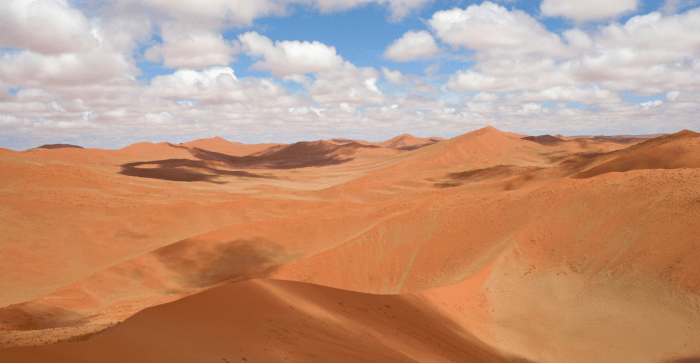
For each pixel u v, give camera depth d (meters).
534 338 26.08
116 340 10.85
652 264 30.06
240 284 18.23
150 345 11.09
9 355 8.46
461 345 22.00
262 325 15.05
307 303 19.36
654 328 25.11
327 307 19.91
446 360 18.39
